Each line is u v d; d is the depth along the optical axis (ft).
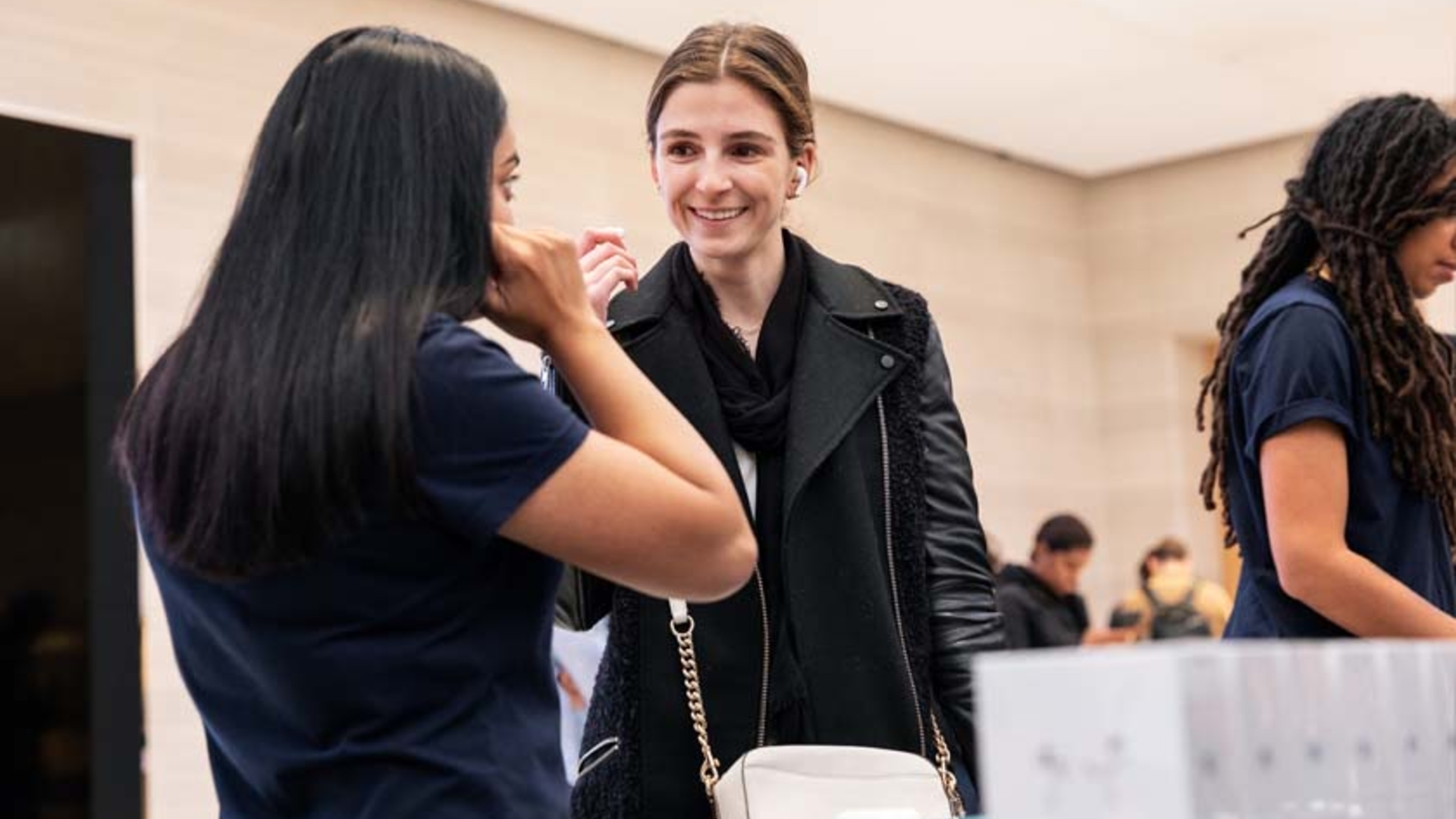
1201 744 3.08
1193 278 25.36
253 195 4.47
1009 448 24.47
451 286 4.38
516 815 4.24
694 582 4.44
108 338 15.11
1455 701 3.62
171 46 16.08
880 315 7.09
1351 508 6.81
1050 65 21.25
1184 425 25.53
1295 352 6.72
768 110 6.89
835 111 22.61
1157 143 24.57
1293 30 20.34
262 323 4.27
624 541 4.29
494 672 4.33
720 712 6.64
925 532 6.94
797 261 7.14
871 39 20.06
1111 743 3.13
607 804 6.66
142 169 15.76
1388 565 6.88
